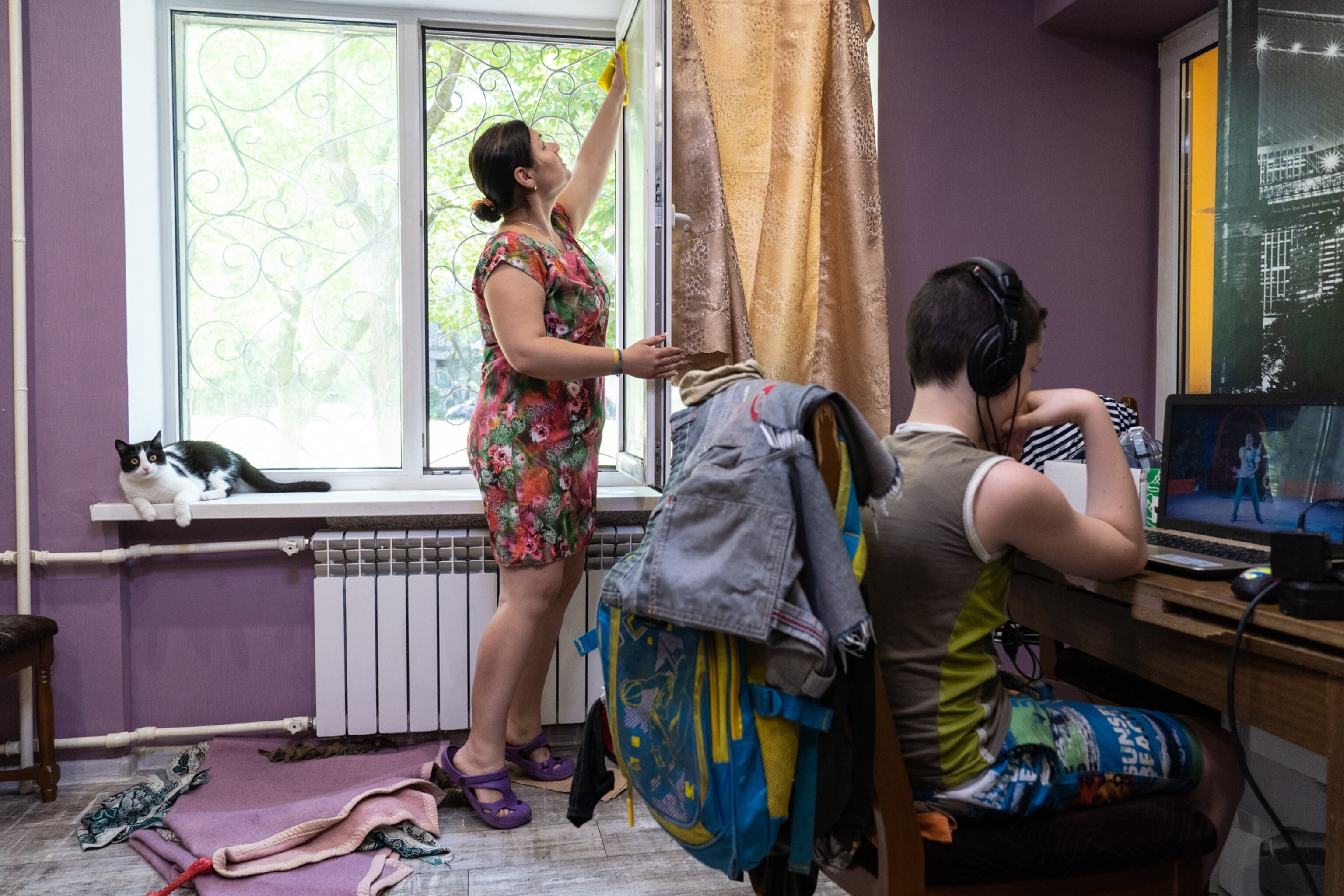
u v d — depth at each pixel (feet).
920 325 3.53
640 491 8.29
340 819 6.09
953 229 8.51
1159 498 4.99
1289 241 6.79
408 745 7.82
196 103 8.14
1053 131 8.66
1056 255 8.72
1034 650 8.04
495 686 6.48
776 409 3.02
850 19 7.84
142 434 7.61
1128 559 3.44
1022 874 3.11
